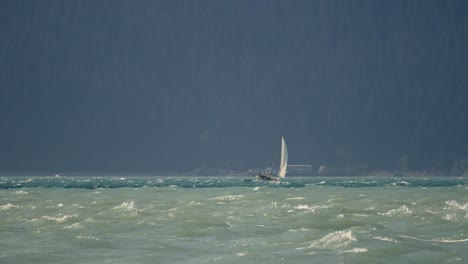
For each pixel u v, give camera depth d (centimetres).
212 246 9331
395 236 9512
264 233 10538
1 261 8262
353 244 8831
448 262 7750
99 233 10762
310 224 11344
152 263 8025
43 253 8831
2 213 14562
